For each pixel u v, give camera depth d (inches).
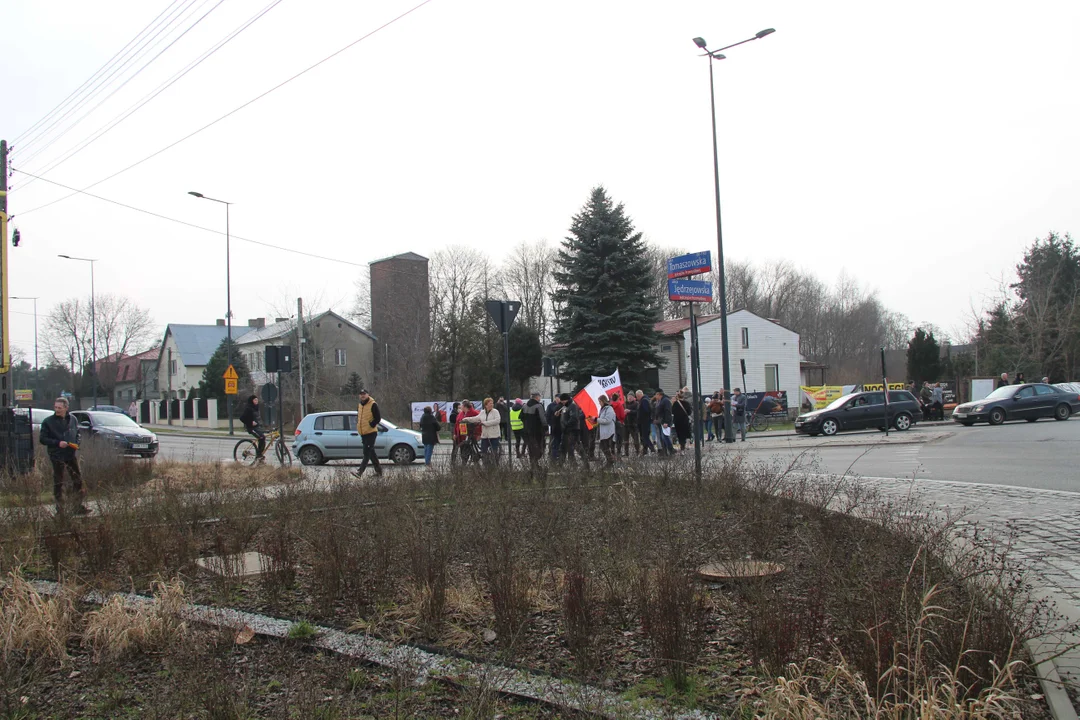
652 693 161.8
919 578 189.5
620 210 1683.1
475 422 677.9
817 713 140.4
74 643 205.5
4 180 691.4
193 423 2405.3
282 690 165.0
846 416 1194.6
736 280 3206.2
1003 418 1254.3
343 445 877.8
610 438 746.8
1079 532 334.3
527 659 183.3
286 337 1994.3
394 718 149.0
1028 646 159.8
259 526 340.2
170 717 151.2
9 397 676.1
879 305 3523.6
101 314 3036.4
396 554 261.3
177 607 212.8
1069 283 2215.8
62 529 312.2
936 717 131.7
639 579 213.3
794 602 186.9
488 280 2568.9
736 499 387.2
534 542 284.8
